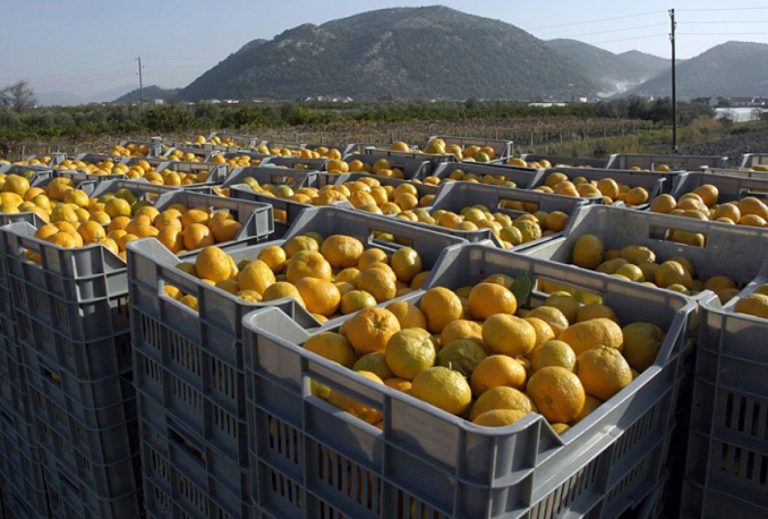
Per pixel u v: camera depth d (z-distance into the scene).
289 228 5.68
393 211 6.65
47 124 48.34
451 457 2.18
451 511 2.19
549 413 2.77
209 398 3.44
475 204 7.09
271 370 2.85
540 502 2.29
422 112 60.09
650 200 7.23
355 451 2.53
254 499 3.13
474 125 52.34
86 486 4.72
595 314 3.68
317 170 9.31
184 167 9.85
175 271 3.59
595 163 9.78
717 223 4.93
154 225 5.92
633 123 54.34
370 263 4.75
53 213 6.46
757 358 2.80
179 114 40.34
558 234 5.43
